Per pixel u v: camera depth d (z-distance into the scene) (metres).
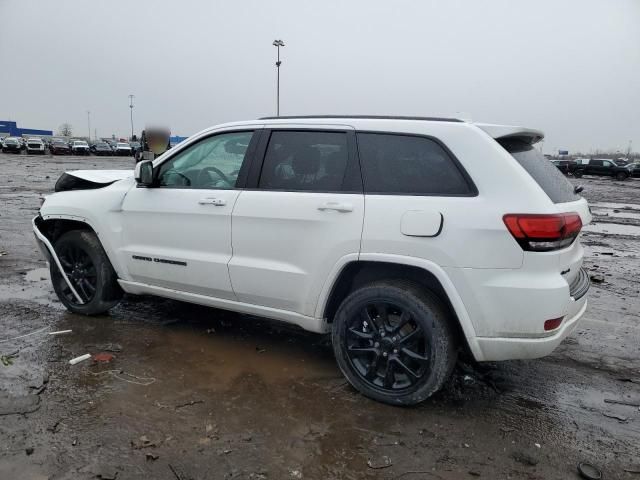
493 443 2.97
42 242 4.87
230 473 2.63
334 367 3.91
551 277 2.94
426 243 3.08
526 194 2.95
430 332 3.14
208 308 5.17
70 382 3.53
